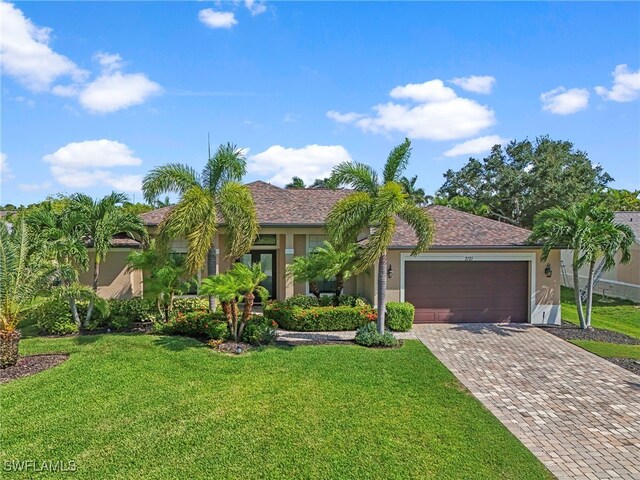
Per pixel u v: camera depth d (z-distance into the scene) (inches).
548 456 294.7
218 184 603.2
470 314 733.9
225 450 288.0
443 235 748.0
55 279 530.6
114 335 594.9
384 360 500.7
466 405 377.7
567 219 648.4
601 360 527.5
